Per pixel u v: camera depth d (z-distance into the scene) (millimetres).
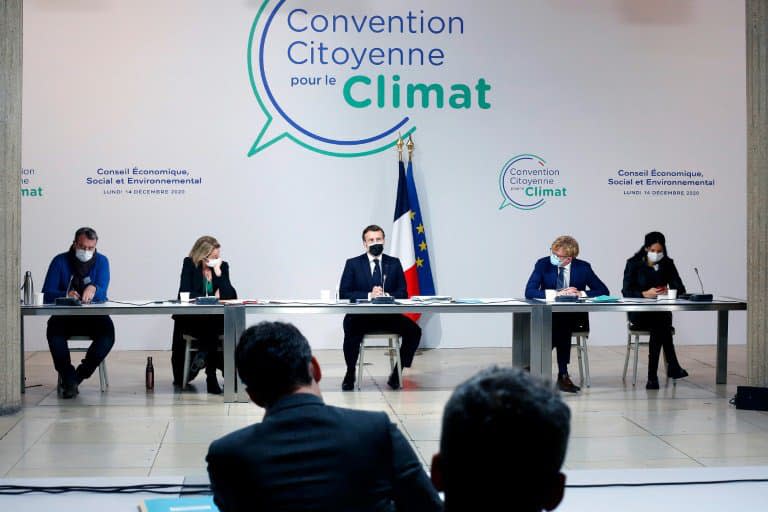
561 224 8578
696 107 8641
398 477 1904
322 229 8406
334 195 8414
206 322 6203
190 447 4590
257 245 8344
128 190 8203
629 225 8625
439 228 8500
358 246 8445
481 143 8508
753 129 5863
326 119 8391
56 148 8125
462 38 8477
